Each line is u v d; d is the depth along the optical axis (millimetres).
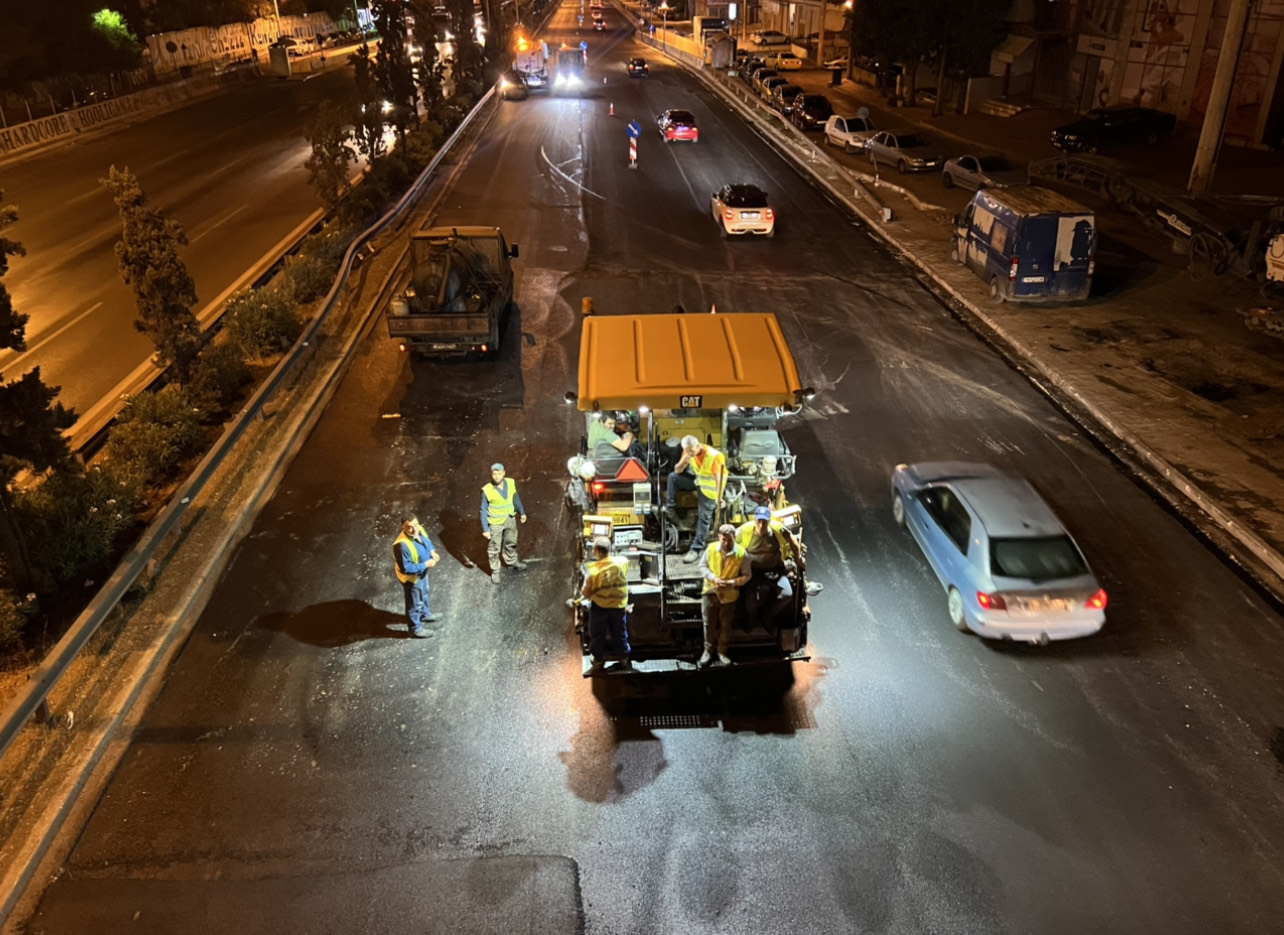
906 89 46938
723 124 42781
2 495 9469
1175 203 23109
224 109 49844
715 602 8344
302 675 9430
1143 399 15305
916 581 10938
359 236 22359
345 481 13227
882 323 19203
